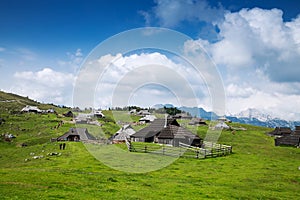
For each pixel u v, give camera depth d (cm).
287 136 7062
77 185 2122
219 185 2444
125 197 1869
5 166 3419
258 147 6134
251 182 2627
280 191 2352
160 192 2075
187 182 2492
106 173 2680
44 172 2600
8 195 1731
